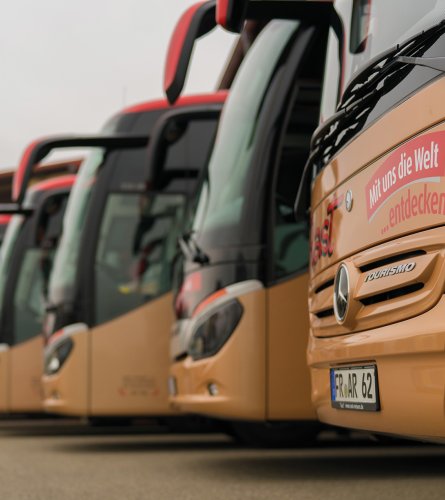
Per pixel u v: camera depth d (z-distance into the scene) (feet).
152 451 25.61
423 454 23.31
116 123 29.19
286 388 19.25
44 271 37.88
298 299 19.60
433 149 10.36
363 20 14.28
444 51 10.64
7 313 37.99
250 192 20.20
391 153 11.46
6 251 39.45
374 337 11.48
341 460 21.74
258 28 27.99
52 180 39.55
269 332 19.38
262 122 20.71
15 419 49.83
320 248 14.23
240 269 19.76
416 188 10.69
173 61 17.52
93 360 27.50
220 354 19.54
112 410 27.27
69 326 27.91
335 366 13.46
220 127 22.75
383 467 20.17
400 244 10.94
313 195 14.98
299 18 20.03
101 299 27.84
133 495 16.35
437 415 10.09
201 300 20.35
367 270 12.05
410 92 11.16
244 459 22.27
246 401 19.19
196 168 28.76
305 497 15.57
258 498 15.55
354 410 12.55
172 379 21.71
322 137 14.34
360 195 12.44
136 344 27.58
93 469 21.13
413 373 10.53
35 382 37.63
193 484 17.70
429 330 10.09
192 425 31.30
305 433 24.82
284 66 20.86
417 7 12.33
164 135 25.13
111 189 28.60
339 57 15.16
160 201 28.58
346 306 12.41
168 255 28.19
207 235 20.71
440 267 10.09
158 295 27.91
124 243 28.22
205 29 17.98
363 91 12.64
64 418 48.21
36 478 19.52
